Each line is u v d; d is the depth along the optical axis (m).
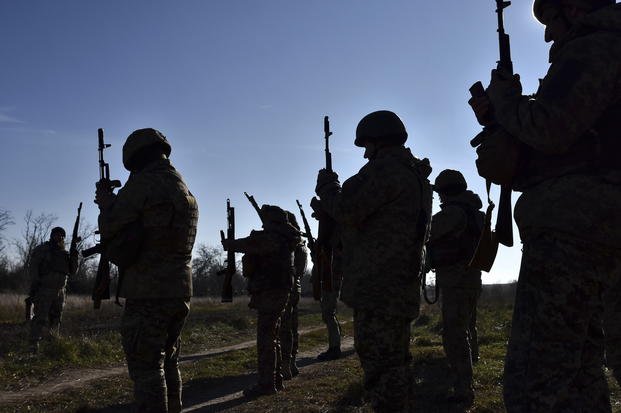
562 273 2.24
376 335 3.93
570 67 2.27
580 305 2.23
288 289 7.51
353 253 4.12
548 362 2.24
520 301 2.36
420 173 4.31
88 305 26.09
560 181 2.29
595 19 2.32
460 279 6.14
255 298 7.44
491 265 3.49
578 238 2.23
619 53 2.22
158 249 4.59
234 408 6.83
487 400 6.34
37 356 10.65
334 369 9.30
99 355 10.98
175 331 4.86
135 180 4.66
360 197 4.00
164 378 4.59
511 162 2.43
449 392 6.84
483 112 2.67
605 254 2.24
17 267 52.59
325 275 5.64
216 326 17.39
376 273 3.97
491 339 12.06
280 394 7.40
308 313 26.27
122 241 4.54
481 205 6.46
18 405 7.45
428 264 6.37
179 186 4.81
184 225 4.74
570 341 2.24
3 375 9.12
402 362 3.96
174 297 4.61
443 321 6.28
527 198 2.39
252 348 12.82
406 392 3.94
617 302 2.84
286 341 8.59
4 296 25.55
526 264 2.36
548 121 2.23
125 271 4.62
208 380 8.94
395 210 4.02
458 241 6.14
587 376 2.32
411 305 4.00
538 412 2.21
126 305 4.61
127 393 8.10
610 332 2.87
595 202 2.21
